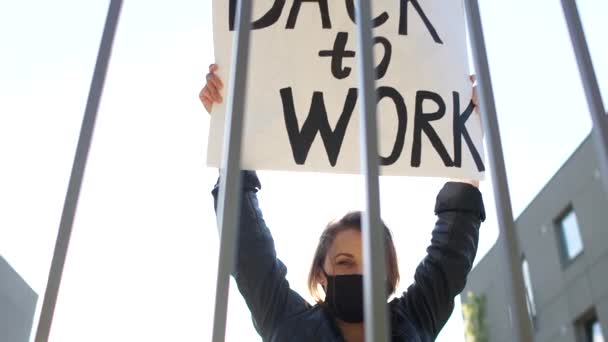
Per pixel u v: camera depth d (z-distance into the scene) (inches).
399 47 74.2
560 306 495.5
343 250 73.3
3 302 372.2
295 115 68.5
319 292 77.5
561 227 505.7
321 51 71.5
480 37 52.3
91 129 50.7
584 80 51.1
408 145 69.9
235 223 45.2
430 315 73.4
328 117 68.7
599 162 49.4
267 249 72.2
